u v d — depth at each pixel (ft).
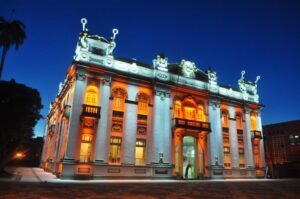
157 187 55.83
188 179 91.45
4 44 86.79
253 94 123.95
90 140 77.61
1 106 75.25
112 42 88.17
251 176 108.47
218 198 38.63
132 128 84.79
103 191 44.21
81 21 85.92
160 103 92.43
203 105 104.73
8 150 87.92
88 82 81.35
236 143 109.19
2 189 42.55
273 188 58.39
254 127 119.55
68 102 84.28
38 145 185.47
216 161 98.99
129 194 41.01
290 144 161.68
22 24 91.15
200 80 106.63
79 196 36.70
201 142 99.14
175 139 93.04
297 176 123.24
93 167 74.49
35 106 83.71
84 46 83.56
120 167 79.15
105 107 80.74
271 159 157.99
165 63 98.78
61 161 73.56
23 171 108.78
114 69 85.56
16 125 76.89
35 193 38.52
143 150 86.28
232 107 113.70
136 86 90.07
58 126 100.73
